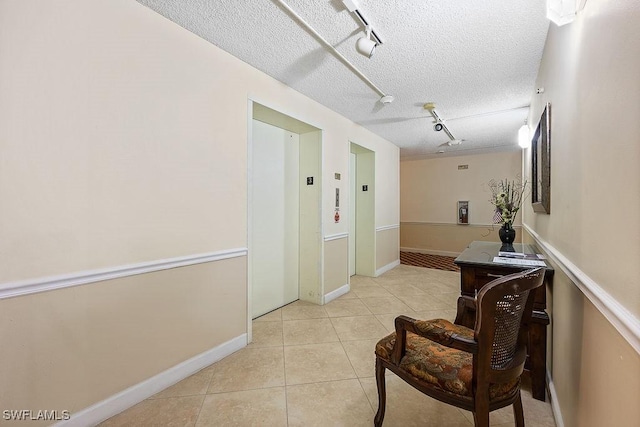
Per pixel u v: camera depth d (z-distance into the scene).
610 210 0.90
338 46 2.10
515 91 2.87
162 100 1.77
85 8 1.45
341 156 3.70
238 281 2.29
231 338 2.23
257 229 2.99
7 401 1.25
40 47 1.31
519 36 1.95
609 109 0.90
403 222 7.38
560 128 1.59
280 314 3.05
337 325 2.76
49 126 1.34
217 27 1.87
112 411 1.56
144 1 1.64
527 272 1.19
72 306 1.43
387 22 1.81
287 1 1.64
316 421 1.53
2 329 1.24
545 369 1.69
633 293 0.74
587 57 1.12
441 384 1.19
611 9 0.88
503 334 1.14
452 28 1.87
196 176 1.97
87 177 1.47
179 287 1.89
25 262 1.28
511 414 1.58
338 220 3.67
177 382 1.86
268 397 1.72
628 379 0.76
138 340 1.68
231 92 2.21
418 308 3.22
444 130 4.23
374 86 2.76
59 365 1.39
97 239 1.51
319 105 3.26
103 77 1.51
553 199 1.80
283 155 3.28
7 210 1.24
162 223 1.79
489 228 6.26
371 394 1.75
